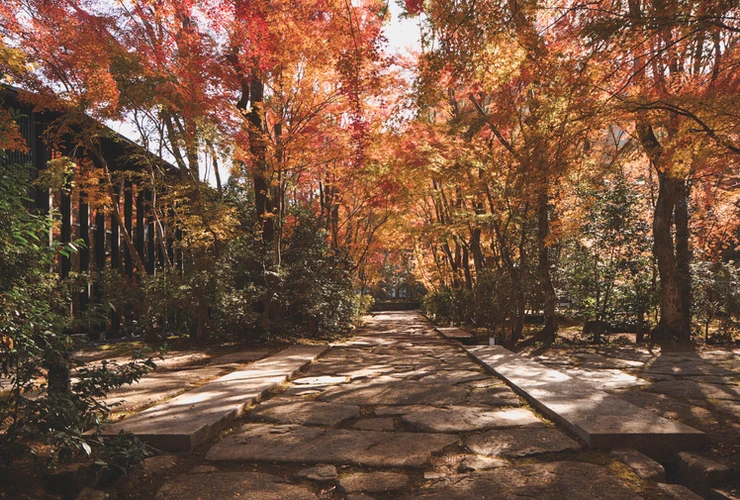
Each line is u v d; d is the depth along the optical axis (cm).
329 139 1388
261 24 1020
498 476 348
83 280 938
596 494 316
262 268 1321
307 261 1419
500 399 576
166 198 1180
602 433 401
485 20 566
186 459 398
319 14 1063
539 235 1266
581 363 902
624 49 523
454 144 1278
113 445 342
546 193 862
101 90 937
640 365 864
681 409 533
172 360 952
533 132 605
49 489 317
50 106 984
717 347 1144
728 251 1795
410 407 548
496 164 1237
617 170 1223
